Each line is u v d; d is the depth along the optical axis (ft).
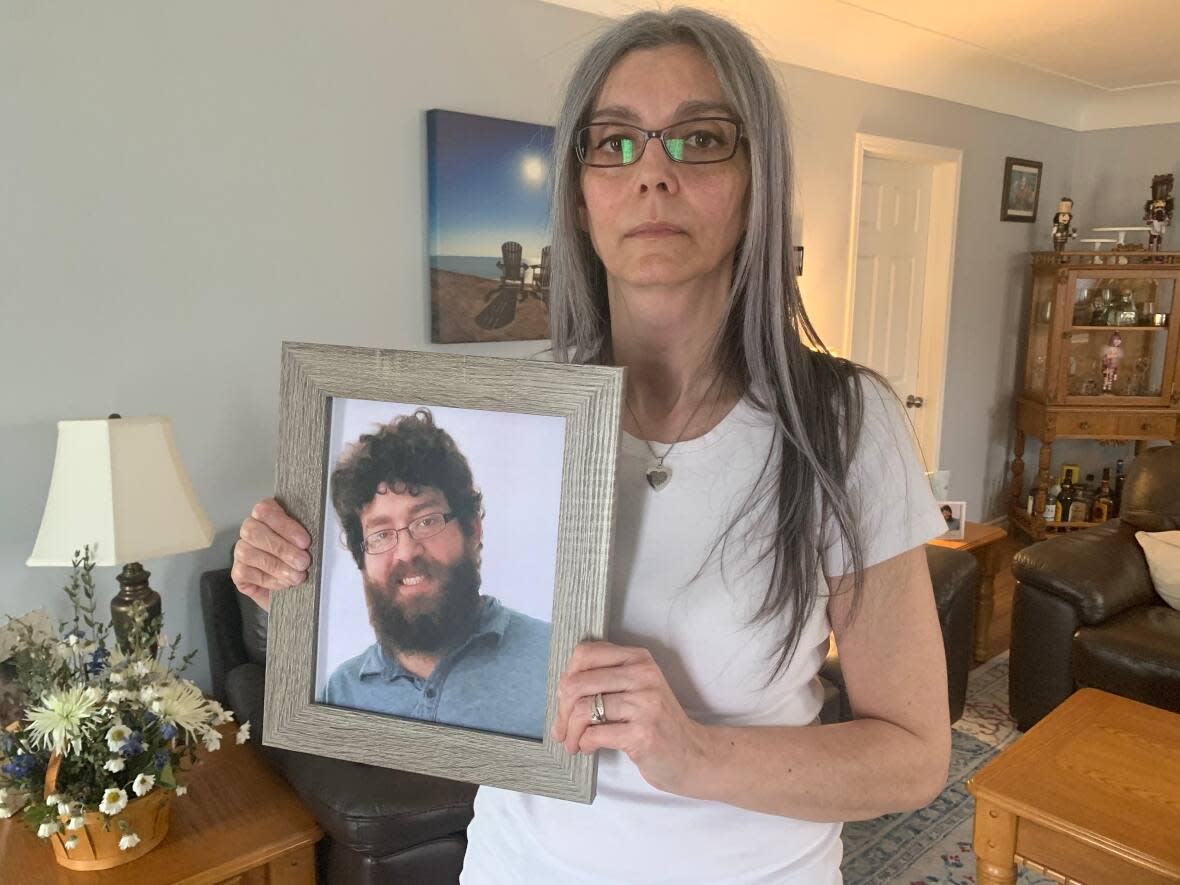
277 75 6.67
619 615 2.38
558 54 8.43
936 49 11.84
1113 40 11.47
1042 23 10.76
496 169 7.95
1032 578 8.47
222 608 6.60
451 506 2.33
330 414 2.42
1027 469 16.08
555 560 2.24
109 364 6.19
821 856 2.52
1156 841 4.86
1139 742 5.91
